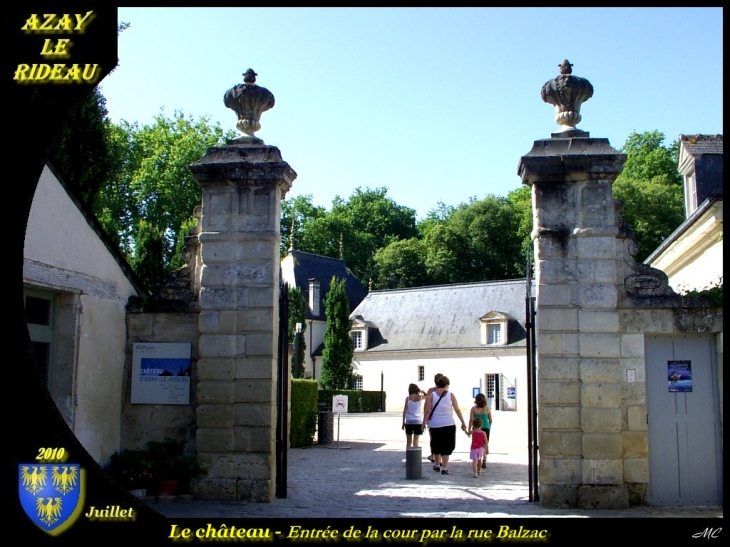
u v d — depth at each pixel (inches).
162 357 395.5
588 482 349.4
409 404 564.7
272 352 376.5
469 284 1902.1
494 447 710.5
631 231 369.1
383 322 1977.1
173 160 1562.5
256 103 405.4
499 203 2340.1
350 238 2529.5
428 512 340.8
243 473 370.3
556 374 356.5
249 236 383.2
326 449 697.6
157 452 378.0
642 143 2021.4
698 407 362.3
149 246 698.8
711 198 503.8
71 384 359.3
